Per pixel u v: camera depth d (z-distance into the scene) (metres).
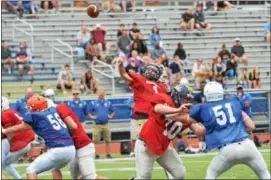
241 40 75.62
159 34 70.88
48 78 63.69
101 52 66.12
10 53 62.72
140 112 27.84
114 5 74.69
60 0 33.94
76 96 50.69
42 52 67.06
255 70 65.06
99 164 45.84
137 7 77.69
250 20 77.69
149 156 27.67
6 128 30.45
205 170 41.66
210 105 27.36
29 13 71.25
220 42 74.75
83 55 65.88
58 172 30.16
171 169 28.11
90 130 55.81
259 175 27.67
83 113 50.78
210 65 66.12
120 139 57.72
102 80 63.81
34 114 28.89
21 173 40.81
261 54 74.50
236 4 80.75
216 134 27.39
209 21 76.94
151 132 27.44
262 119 61.12
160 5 80.00
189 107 27.41
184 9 78.69
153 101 27.20
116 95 58.50
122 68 28.69
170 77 59.09
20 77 62.41
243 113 27.62
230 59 65.25
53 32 70.38
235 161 27.48
